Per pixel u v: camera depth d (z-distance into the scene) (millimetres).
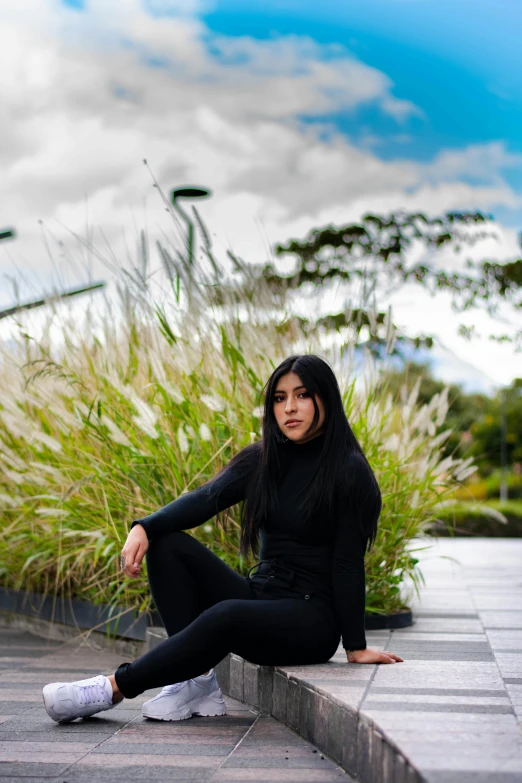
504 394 20656
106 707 2914
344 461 2963
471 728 2178
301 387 2988
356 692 2576
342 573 2979
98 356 4773
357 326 4359
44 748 2635
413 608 4887
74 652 4402
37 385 4754
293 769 2439
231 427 4086
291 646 2900
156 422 4137
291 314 4449
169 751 2607
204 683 3031
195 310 4320
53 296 5027
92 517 4371
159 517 2984
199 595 3066
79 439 4594
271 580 3006
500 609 4848
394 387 4871
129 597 4336
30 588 5188
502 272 18031
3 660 4148
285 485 3051
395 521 4293
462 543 11781
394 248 17922
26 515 5004
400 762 1998
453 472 4523
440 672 2898
